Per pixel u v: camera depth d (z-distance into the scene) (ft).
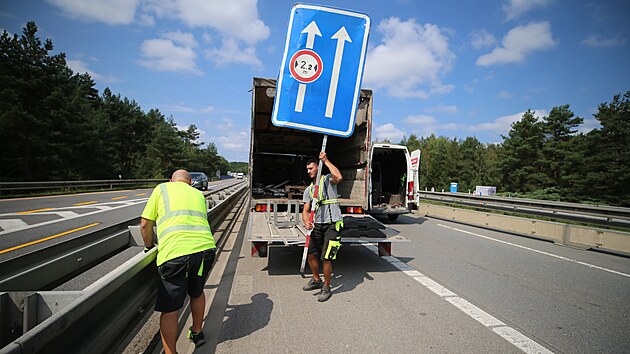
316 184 15.08
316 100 15.47
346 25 15.76
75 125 90.02
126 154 164.76
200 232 9.96
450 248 26.27
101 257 12.36
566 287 16.98
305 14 15.49
